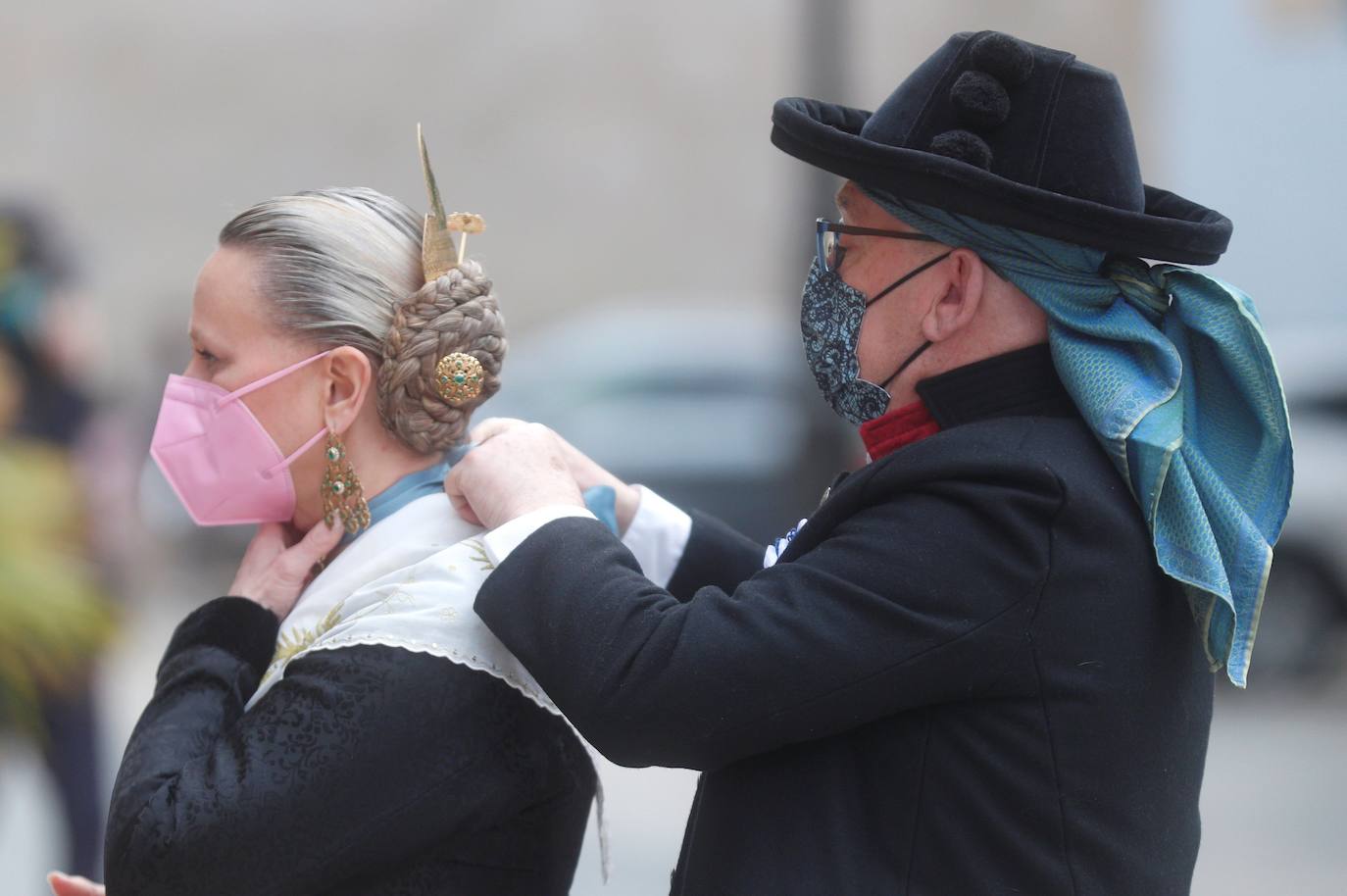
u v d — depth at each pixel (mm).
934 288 7180
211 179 76750
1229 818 24266
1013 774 6629
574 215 75750
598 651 6742
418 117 76562
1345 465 34000
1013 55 6957
